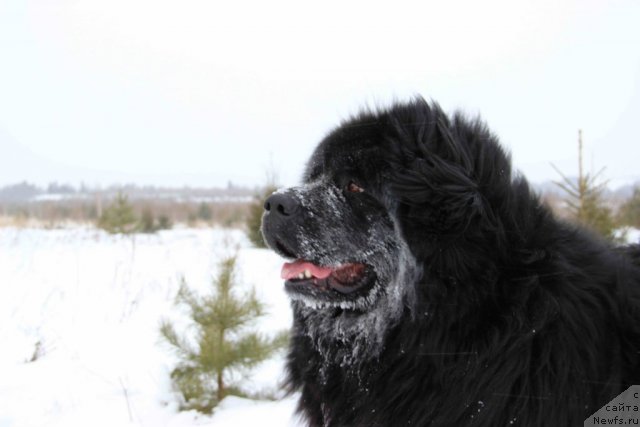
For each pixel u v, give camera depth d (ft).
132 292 10.16
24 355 7.05
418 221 3.91
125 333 7.93
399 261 4.03
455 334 3.85
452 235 3.83
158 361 6.94
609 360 3.80
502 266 3.88
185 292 6.37
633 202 14.53
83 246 16.26
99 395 6.12
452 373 3.84
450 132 3.97
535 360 3.78
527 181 4.17
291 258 4.31
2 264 12.63
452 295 3.84
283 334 6.24
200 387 5.96
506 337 3.78
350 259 4.18
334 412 4.26
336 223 4.25
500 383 3.77
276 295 9.84
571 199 10.85
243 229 18.48
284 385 4.74
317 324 4.34
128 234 18.94
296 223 4.22
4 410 5.75
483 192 3.91
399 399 3.99
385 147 4.18
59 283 10.85
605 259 4.09
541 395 3.74
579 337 3.78
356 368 4.15
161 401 5.95
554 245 3.98
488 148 4.00
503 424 3.76
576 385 3.73
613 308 3.89
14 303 9.28
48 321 8.38
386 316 4.07
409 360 3.96
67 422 5.54
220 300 6.08
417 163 3.98
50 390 6.21
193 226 29.53
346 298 4.16
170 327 6.25
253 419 5.51
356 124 4.38
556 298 3.82
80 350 7.29
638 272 4.12
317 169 4.59
